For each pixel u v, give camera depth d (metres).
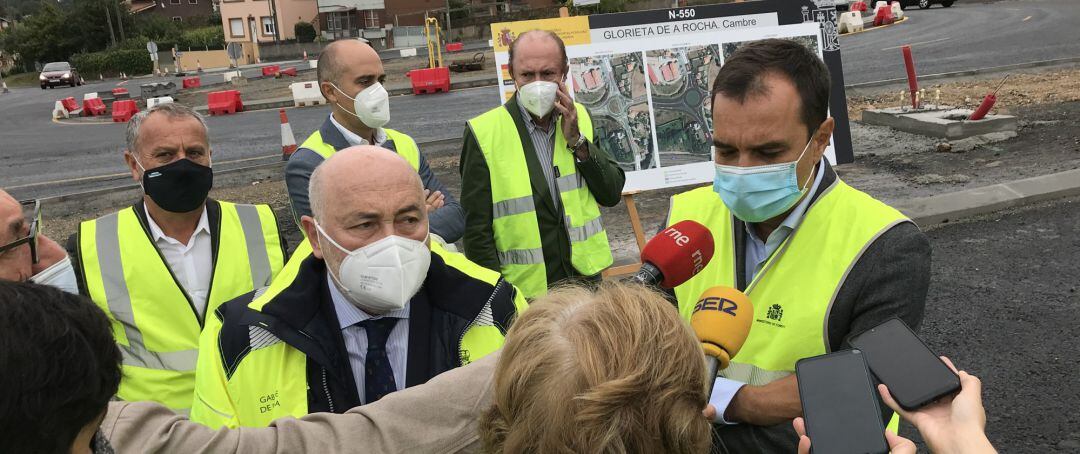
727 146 1.74
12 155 14.94
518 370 1.02
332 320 1.79
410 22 55.50
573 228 3.46
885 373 1.17
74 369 0.90
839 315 1.65
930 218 6.01
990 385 3.63
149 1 76.31
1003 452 3.12
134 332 2.48
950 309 4.48
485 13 52.53
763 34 4.70
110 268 2.50
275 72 32.84
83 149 15.20
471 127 3.44
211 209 2.70
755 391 1.68
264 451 1.27
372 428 1.32
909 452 1.07
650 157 4.64
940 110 9.41
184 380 2.51
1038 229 5.66
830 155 4.99
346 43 3.30
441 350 1.83
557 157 3.47
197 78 30.36
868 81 14.02
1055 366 3.73
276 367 1.73
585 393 0.94
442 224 3.06
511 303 1.93
